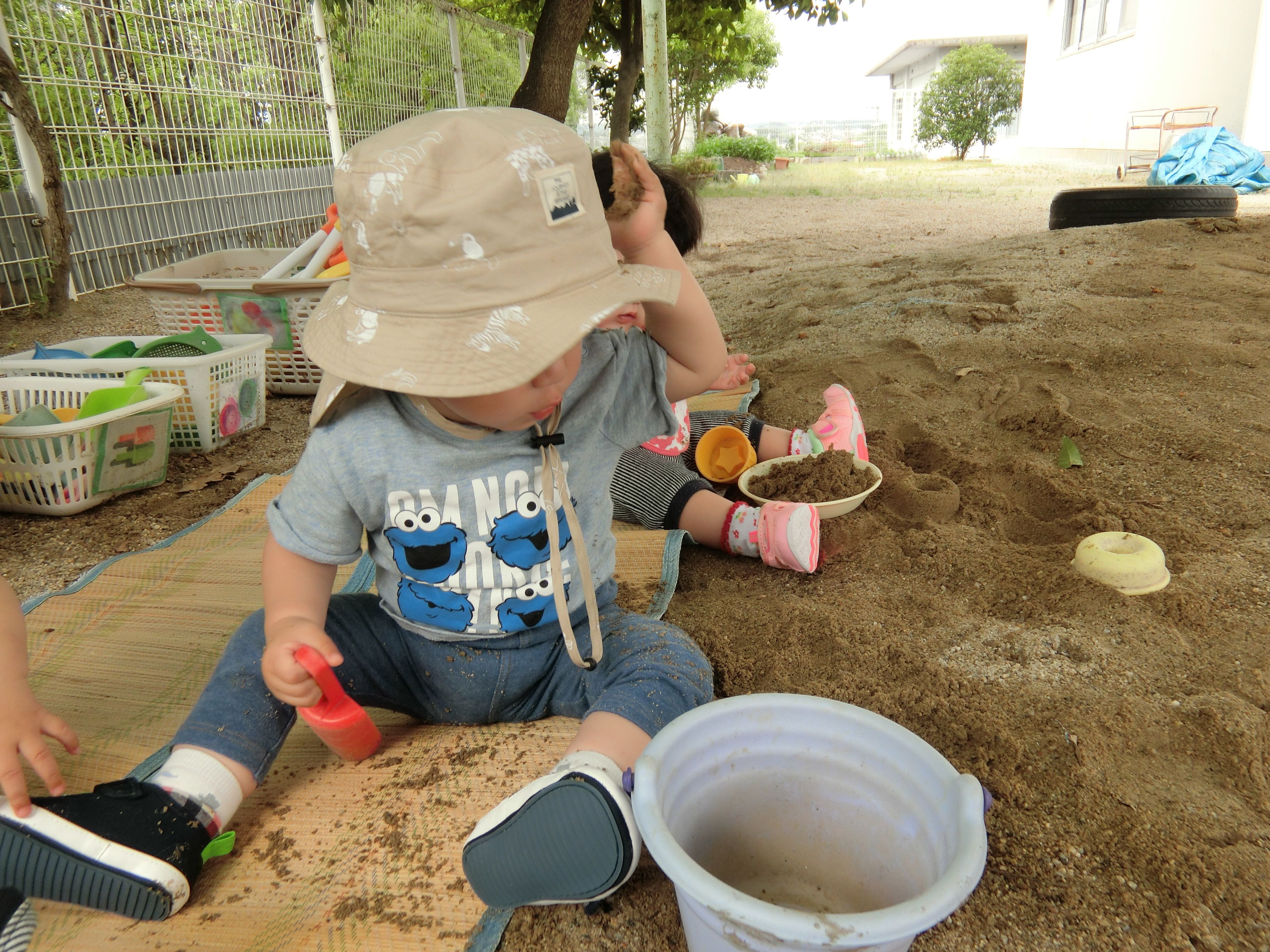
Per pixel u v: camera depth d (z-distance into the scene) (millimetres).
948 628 1804
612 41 10203
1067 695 1570
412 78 8617
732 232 8914
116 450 2662
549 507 1300
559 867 1082
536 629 1435
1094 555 1925
